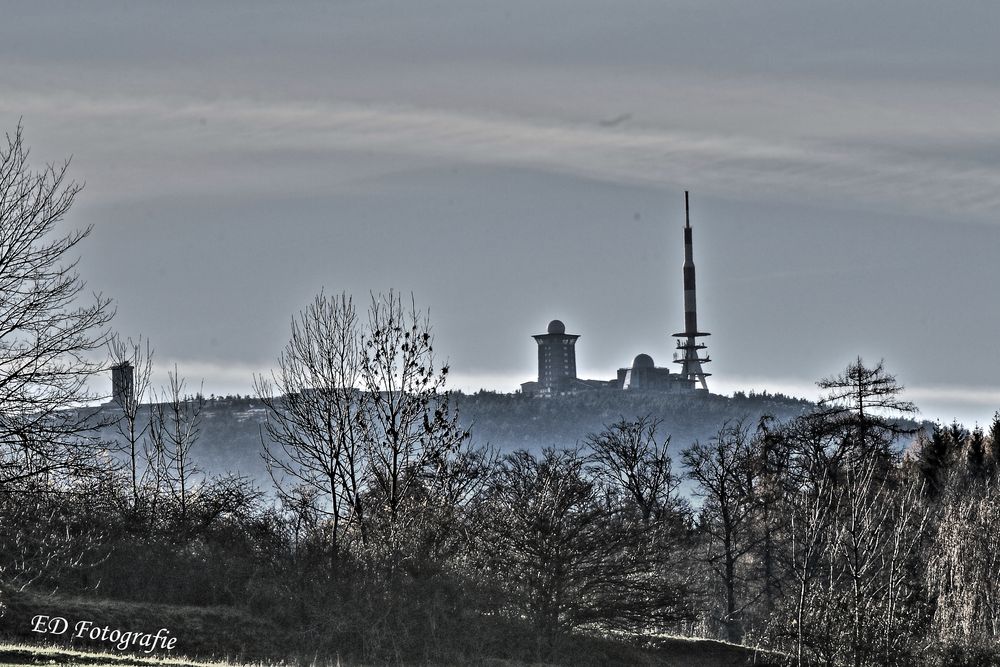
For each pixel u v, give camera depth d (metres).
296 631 151.50
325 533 174.38
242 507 182.75
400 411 186.75
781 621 198.25
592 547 180.75
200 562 164.75
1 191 117.62
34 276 117.81
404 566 164.12
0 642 125.81
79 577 152.00
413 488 181.88
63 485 122.31
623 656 183.25
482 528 181.50
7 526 139.00
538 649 169.38
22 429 109.81
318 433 184.38
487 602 169.62
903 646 184.25
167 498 190.00
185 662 118.69
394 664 148.00
